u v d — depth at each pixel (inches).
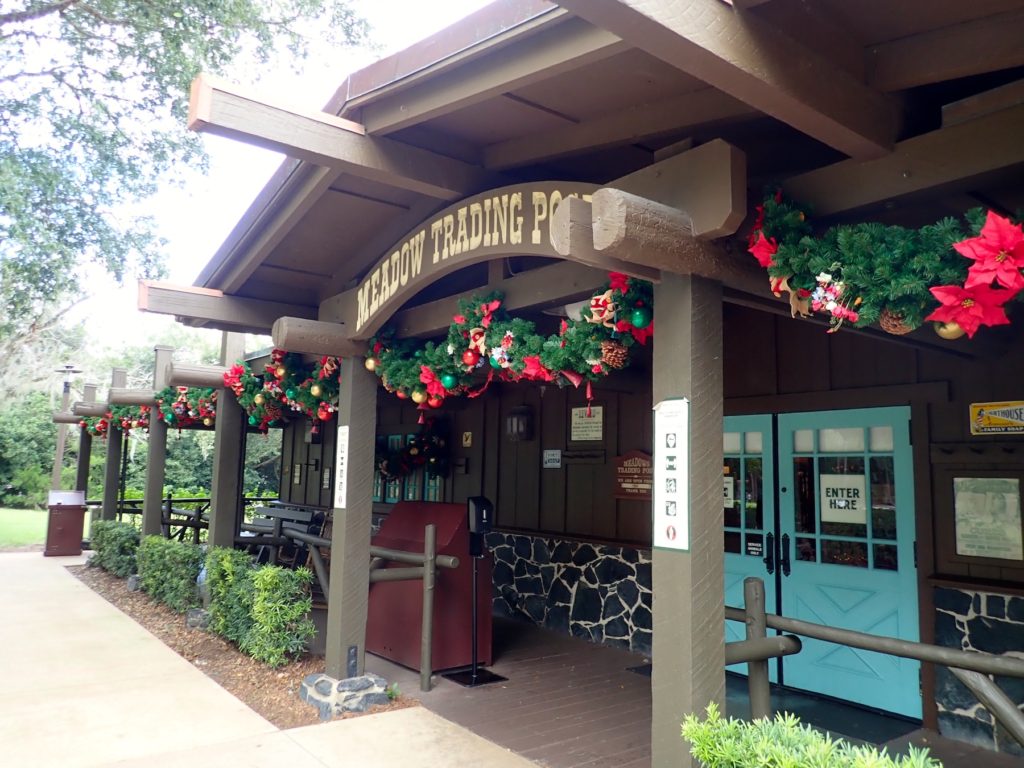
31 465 909.2
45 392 986.7
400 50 111.7
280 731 156.4
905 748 147.9
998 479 150.0
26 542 550.0
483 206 126.6
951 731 153.6
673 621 93.4
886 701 166.7
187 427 349.4
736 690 187.5
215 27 517.3
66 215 515.8
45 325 793.6
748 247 97.9
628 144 128.5
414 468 332.5
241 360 270.2
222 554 238.8
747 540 198.2
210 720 163.0
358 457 179.2
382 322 165.8
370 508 180.4
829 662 177.8
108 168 533.0
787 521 189.6
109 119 527.2
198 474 889.5
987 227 64.6
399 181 131.7
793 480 189.5
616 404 238.8
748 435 201.0
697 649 91.2
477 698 180.9
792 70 73.1
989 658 82.1
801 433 189.2
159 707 171.6
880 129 82.7
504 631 252.8
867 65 82.0
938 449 159.5
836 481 180.7
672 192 94.2
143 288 191.6
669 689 93.1
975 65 76.2
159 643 233.6
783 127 114.3
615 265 93.4
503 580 279.3
